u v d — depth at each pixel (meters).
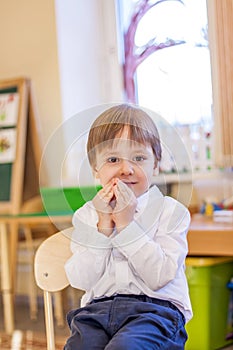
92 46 3.09
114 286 1.26
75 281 1.29
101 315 1.18
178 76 2.80
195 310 2.11
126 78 3.05
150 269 1.22
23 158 2.84
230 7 2.46
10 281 2.64
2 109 2.88
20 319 2.77
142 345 1.07
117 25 3.06
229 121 2.51
